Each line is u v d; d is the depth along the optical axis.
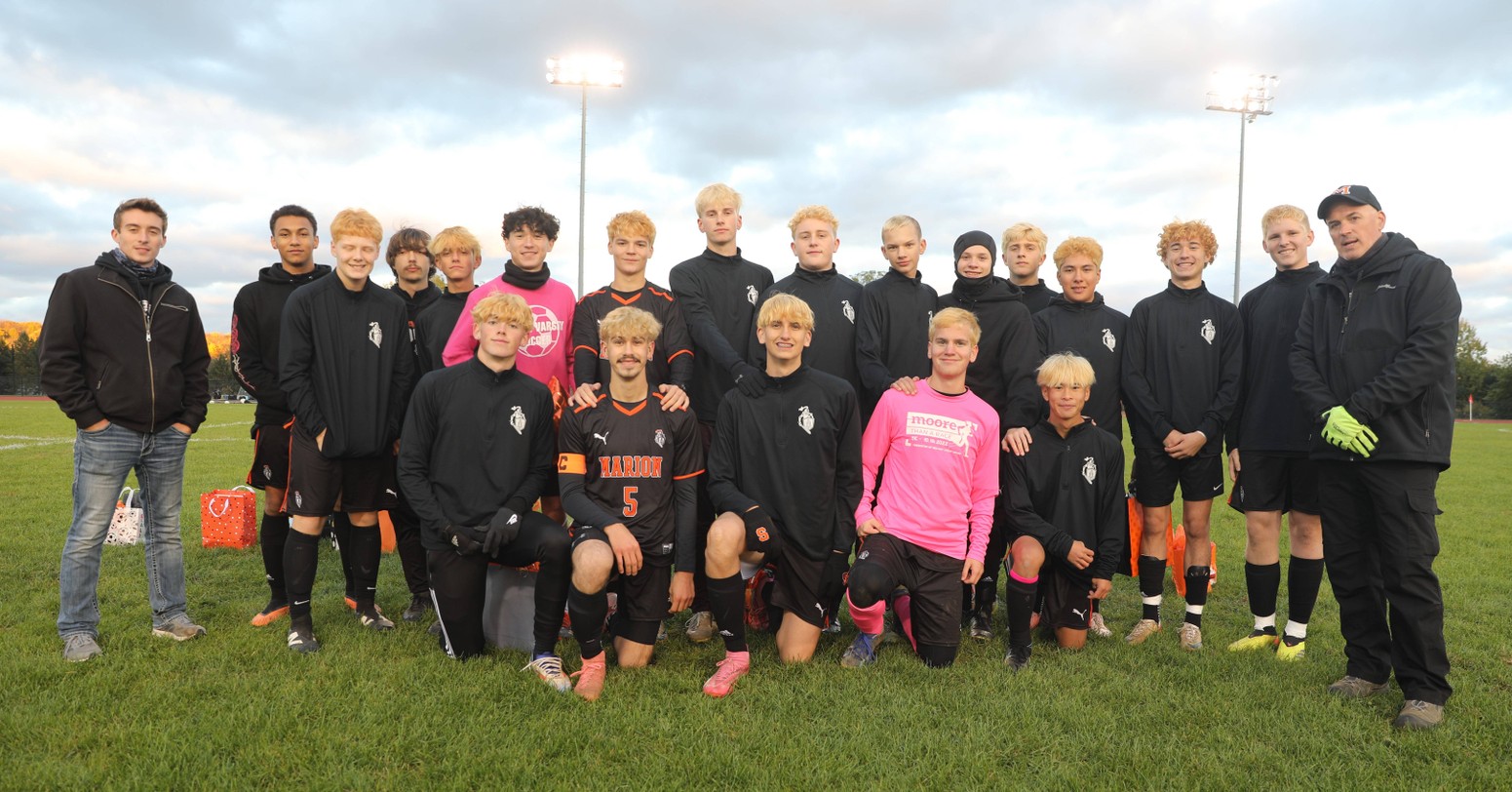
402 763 2.90
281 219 4.64
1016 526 4.36
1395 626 3.56
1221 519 9.13
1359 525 3.79
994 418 4.27
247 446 16.62
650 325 3.92
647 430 3.93
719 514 4.08
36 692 3.41
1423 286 3.52
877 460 4.34
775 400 4.05
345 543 4.87
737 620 3.81
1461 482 13.40
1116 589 5.99
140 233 3.98
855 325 4.91
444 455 3.94
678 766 2.91
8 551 6.18
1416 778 2.95
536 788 2.74
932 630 4.08
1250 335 4.73
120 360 3.93
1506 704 3.61
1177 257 4.82
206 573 5.72
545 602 3.74
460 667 3.81
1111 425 5.03
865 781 2.85
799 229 4.84
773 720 3.31
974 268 4.78
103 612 4.62
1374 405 3.47
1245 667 4.11
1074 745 3.16
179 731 3.06
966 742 3.14
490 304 3.96
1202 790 2.85
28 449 14.64
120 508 6.36
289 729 3.10
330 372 4.12
